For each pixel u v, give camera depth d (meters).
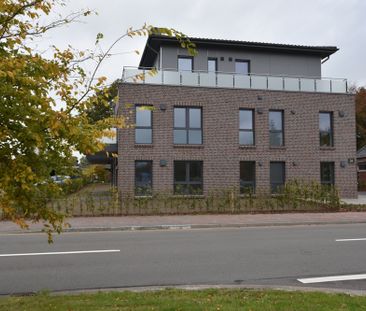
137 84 20.16
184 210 16.27
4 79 3.24
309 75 25.41
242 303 4.76
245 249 8.96
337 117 22.97
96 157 22.59
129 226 12.57
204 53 23.84
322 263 7.60
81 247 9.26
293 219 14.35
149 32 3.88
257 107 21.73
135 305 4.66
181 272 6.89
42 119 3.26
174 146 20.36
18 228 12.10
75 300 4.89
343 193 22.66
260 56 24.75
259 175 21.39
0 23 3.55
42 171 3.60
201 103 20.95
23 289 5.88
